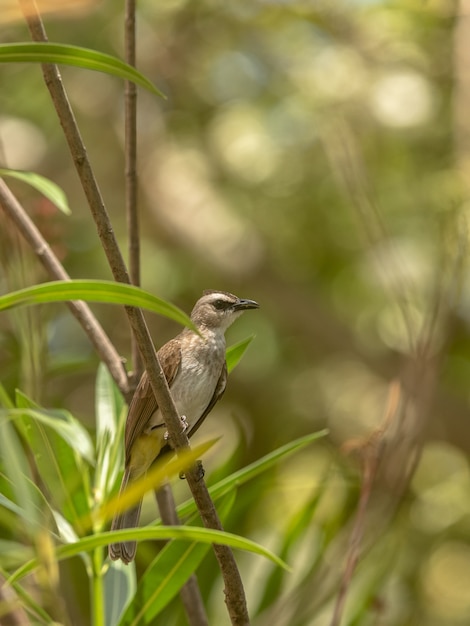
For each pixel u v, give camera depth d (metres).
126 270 5.56
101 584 6.24
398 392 6.75
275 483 8.21
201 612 6.70
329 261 15.97
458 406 14.39
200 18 15.41
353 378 15.80
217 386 8.82
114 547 6.55
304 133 14.90
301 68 14.62
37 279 7.50
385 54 14.37
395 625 10.66
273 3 14.81
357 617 7.43
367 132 14.09
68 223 14.92
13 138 16.09
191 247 16.27
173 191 16.62
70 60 5.07
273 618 6.97
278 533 8.14
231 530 7.89
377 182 13.89
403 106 13.98
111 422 7.32
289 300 16.03
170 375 8.48
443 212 11.70
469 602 12.88
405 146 14.16
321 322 15.91
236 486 6.51
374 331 15.62
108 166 16.89
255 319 15.80
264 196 15.45
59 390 14.63
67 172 16.59
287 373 15.62
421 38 14.10
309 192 15.12
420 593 11.98
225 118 15.41
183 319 4.66
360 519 6.36
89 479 6.82
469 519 13.27
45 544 4.44
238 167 15.25
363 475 6.70
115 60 5.06
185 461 4.78
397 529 7.93
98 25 14.51
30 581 6.02
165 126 16.38
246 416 15.36
